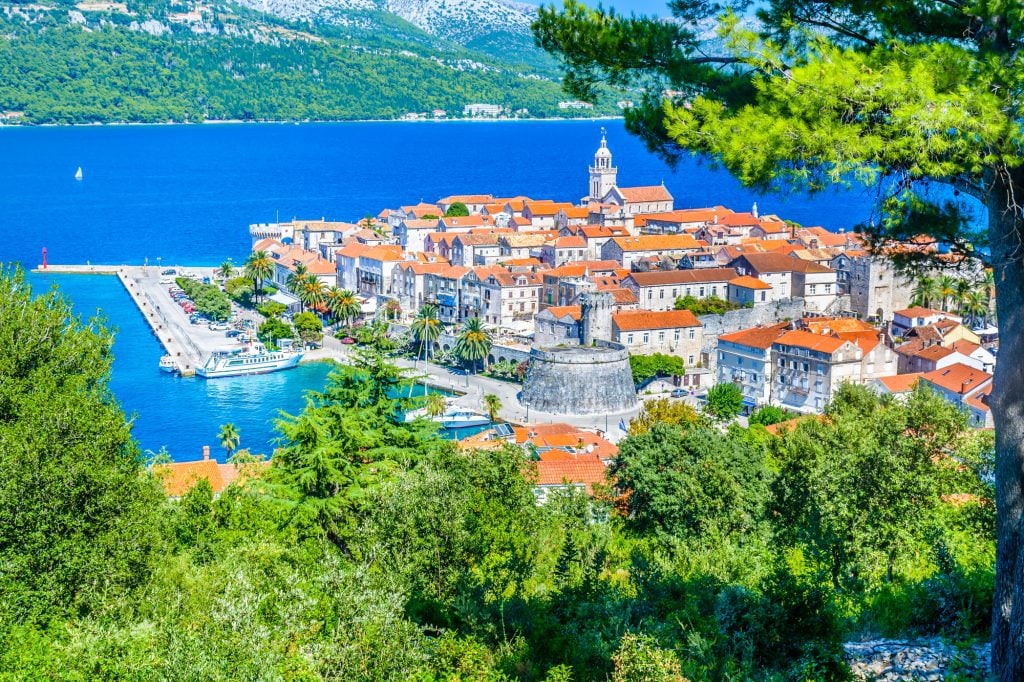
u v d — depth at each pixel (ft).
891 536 176.96
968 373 496.64
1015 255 106.63
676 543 216.95
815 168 105.81
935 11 112.06
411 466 223.30
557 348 634.84
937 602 132.05
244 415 614.75
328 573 153.99
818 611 127.95
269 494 213.05
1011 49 105.50
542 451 408.67
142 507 166.09
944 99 98.84
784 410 558.97
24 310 198.80
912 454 221.25
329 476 208.54
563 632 143.84
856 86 102.06
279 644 139.54
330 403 229.45
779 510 221.25
